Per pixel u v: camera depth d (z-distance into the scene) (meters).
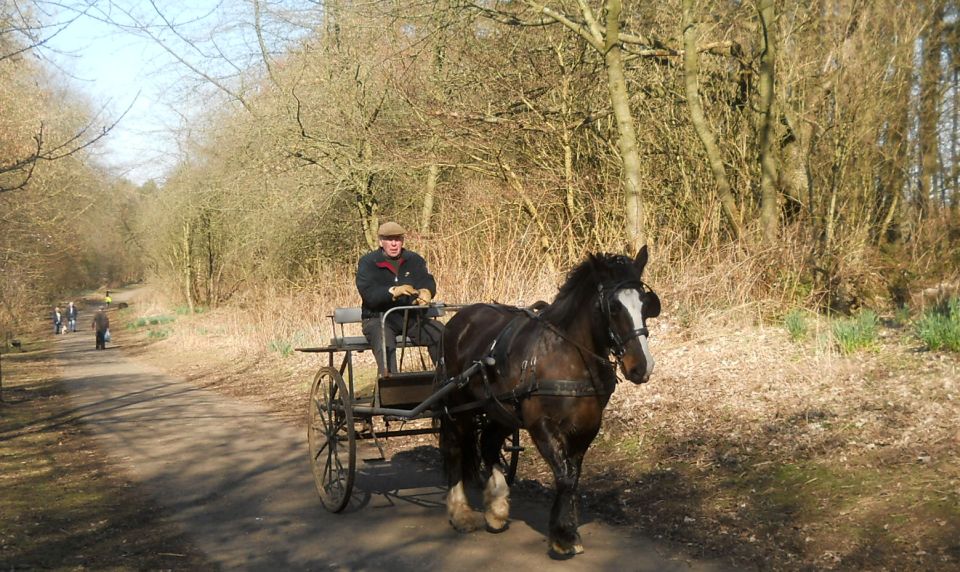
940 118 12.42
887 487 5.46
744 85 12.45
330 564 5.26
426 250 14.47
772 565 4.88
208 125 23.84
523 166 14.48
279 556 5.45
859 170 11.71
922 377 7.23
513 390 5.25
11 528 6.18
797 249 10.70
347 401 6.23
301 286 21.06
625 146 11.73
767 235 11.10
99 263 63.38
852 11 11.08
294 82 19.02
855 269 10.43
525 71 14.38
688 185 12.91
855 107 11.06
